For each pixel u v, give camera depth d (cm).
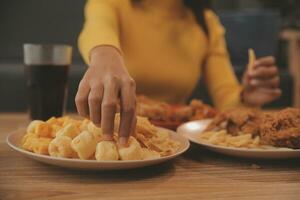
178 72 141
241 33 268
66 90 98
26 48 94
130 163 61
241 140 76
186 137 76
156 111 94
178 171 66
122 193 57
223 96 143
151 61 140
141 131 70
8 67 230
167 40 141
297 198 57
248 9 318
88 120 67
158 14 141
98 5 133
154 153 65
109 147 61
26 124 99
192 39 144
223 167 69
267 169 69
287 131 74
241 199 56
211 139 78
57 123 71
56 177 62
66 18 278
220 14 277
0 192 57
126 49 139
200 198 56
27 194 56
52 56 94
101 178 62
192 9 147
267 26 267
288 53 278
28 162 68
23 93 227
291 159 74
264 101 124
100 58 73
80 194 57
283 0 302
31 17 273
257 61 124
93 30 110
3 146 77
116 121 63
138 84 141
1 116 111
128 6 139
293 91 252
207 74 152
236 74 240
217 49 154
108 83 62
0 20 269
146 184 60
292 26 293
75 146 61
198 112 103
